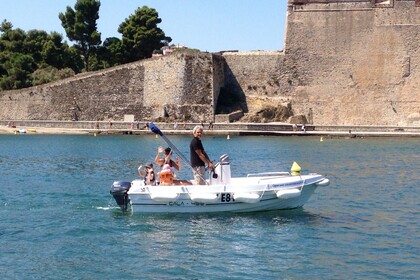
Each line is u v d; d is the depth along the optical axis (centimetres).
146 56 11988
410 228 2783
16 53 11488
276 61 10050
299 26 9988
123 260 2341
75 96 9944
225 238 2597
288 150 6625
